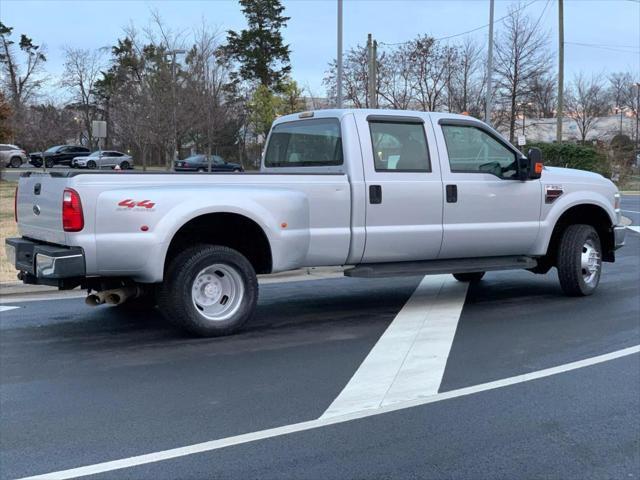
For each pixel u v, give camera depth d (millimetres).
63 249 5957
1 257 11453
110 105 42594
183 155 46000
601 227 9133
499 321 7391
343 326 7180
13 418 4570
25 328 7219
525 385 5227
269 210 6539
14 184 30969
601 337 6695
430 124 7547
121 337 6777
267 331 6953
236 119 47688
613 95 63906
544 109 48688
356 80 34094
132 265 6000
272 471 3762
